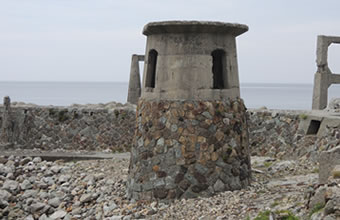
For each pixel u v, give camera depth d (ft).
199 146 32.22
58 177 44.29
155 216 30.35
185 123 32.30
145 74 34.91
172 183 32.12
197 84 32.48
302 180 34.22
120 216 31.30
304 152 44.68
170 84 32.76
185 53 32.50
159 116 32.83
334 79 68.08
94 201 36.35
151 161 32.89
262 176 37.86
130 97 75.41
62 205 36.78
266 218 23.86
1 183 43.91
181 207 30.58
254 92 477.36
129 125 57.26
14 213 36.45
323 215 20.74
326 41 67.10
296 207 24.09
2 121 59.31
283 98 302.66
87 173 44.19
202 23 31.76
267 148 48.98
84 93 391.24
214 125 32.60
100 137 58.13
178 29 32.27
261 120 49.78
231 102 33.58
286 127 47.52
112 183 39.29
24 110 59.98
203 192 32.01
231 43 33.91
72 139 58.80
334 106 55.21
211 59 32.89
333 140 41.09
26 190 40.81
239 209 27.17
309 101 254.47
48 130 59.41
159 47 33.32
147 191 32.83
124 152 56.59
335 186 22.03
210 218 27.02
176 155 32.24
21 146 59.47
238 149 33.60
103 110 58.29
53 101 245.24
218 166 32.53
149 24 32.78
